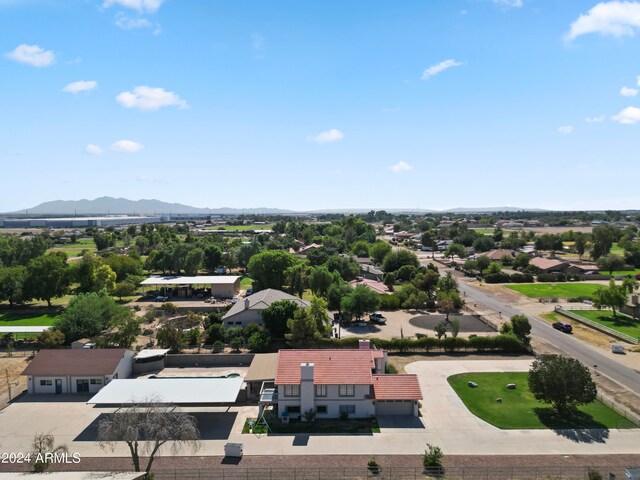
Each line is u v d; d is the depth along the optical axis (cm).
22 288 9144
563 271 13275
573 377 4212
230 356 5984
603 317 8131
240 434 4100
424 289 9619
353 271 11769
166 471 3497
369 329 7525
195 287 11412
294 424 4275
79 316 6862
